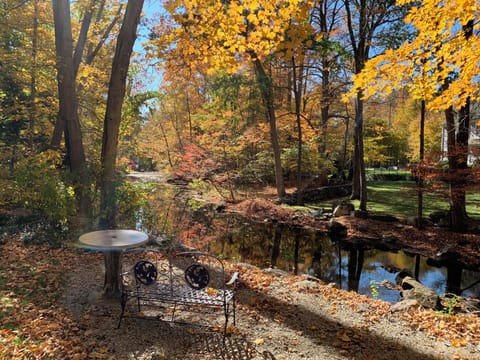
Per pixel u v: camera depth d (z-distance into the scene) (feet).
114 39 41.14
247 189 59.52
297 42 12.08
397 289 21.04
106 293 13.25
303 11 11.32
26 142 37.78
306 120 60.39
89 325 11.01
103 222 14.11
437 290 21.45
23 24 28.94
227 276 17.97
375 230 35.14
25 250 19.60
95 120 38.24
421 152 32.78
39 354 9.05
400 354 10.65
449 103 14.19
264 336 11.10
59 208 19.58
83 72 34.32
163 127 82.02
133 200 19.43
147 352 9.70
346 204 42.93
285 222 41.24
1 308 11.70
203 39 13.41
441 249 28.40
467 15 11.08
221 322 11.87
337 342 11.09
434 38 12.12
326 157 66.03
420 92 14.19
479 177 29.35
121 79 13.04
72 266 17.34
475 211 41.88
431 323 13.39
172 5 12.59
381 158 73.72
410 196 57.57
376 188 70.18
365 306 15.11
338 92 61.00
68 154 22.98
